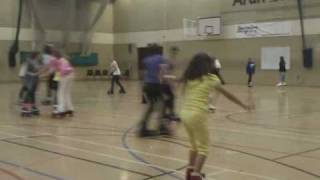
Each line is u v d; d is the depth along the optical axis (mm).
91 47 36781
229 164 6926
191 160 5758
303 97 19406
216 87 5570
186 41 33156
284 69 27547
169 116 10375
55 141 8867
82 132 9984
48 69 12781
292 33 27906
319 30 26859
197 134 5551
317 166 6793
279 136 9477
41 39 33781
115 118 12398
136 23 36406
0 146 8352
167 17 34312
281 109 14641
